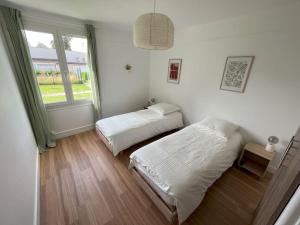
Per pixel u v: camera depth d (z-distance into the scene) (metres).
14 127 1.44
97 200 1.71
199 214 1.57
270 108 2.07
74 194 1.77
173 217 1.38
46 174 2.08
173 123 3.16
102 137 2.75
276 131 2.07
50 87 2.71
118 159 2.44
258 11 1.95
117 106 3.81
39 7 2.10
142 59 3.87
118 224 1.47
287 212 0.41
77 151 2.63
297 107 1.84
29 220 1.25
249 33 2.09
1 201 0.85
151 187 1.65
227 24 2.30
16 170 1.22
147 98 4.35
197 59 2.86
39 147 2.58
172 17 2.33
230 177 2.10
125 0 1.84
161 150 1.87
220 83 2.57
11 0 1.86
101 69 3.26
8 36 2.04
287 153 1.14
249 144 2.25
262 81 2.08
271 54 1.94
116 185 1.92
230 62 2.37
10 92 1.66
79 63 2.97
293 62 1.79
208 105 2.86
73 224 1.46
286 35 1.79
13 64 2.15
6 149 1.09
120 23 2.79
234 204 1.69
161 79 3.79
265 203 1.08
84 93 3.19
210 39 2.57
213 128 2.36
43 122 2.60
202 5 1.88
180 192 1.32
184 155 1.78
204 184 1.55
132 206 1.64
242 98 2.33
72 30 2.69
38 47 2.44
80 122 3.27
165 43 1.51
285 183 0.66
